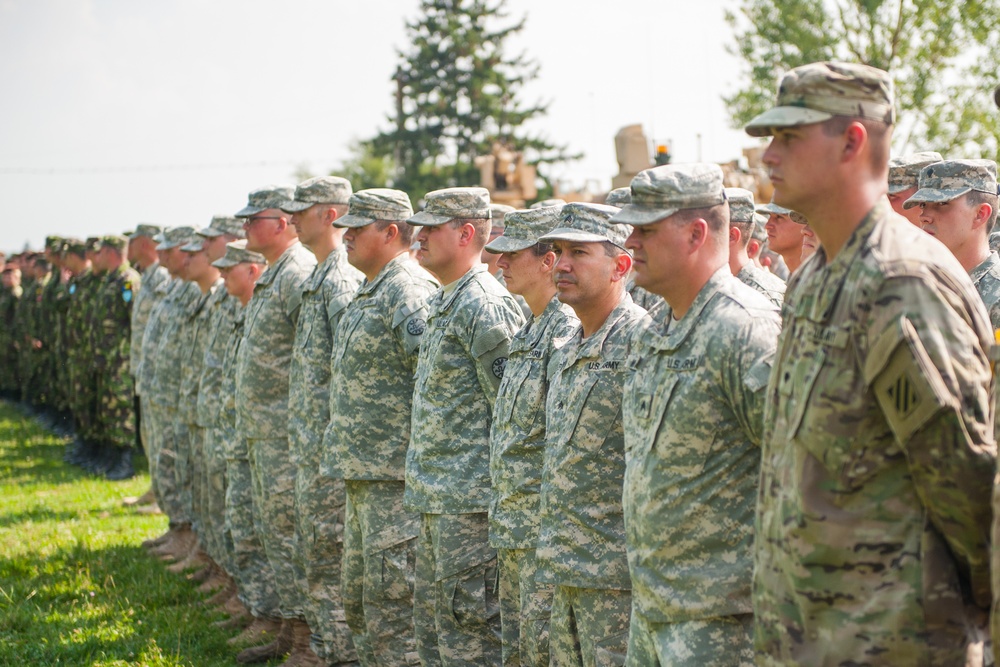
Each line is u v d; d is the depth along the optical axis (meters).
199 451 8.87
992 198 4.87
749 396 3.31
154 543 9.88
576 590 4.14
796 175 2.85
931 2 16.80
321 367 6.45
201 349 8.98
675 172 3.58
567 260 4.21
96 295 13.69
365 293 5.96
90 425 14.26
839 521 2.73
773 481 2.90
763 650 2.92
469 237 5.46
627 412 3.72
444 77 41.12
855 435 2.71
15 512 11.62
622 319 4.20
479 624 5.11
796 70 2.89
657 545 3.49
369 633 5.76
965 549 2.64
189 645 7.30
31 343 19.78
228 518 7.57
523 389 4.64
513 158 21.78
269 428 6.92
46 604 8.32
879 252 2.73
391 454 5.76
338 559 6.38
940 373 2.56
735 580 3.37
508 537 4.61
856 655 2.71
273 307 6.96
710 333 3.45
